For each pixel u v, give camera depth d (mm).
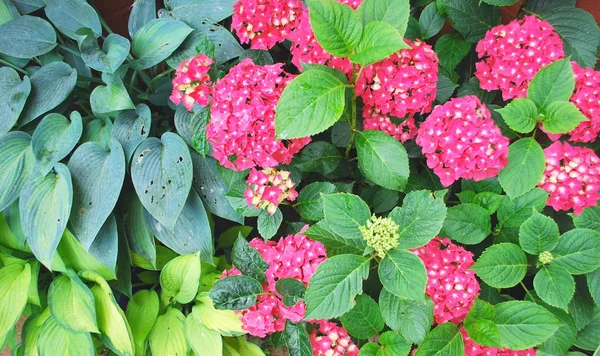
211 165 1239
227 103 1045
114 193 1164
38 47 1286
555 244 1035
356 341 1244
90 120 1325
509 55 1102
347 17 983
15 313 1189
